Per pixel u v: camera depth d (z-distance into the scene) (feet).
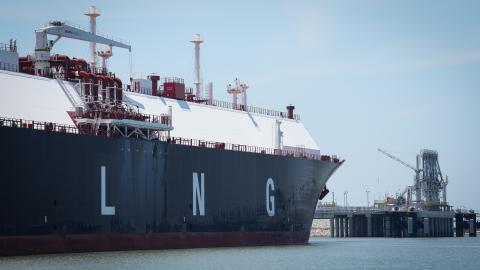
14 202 501.15
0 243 495.00
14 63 595.88
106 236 555.28
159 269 463.83
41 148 515.09
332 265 533.55
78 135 537.24
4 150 495.41
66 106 581.53
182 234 613.52
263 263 524.93
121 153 566.36
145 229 583.58
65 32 627.87
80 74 605.31
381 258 611.06
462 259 607.78
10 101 548.72
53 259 498.28
